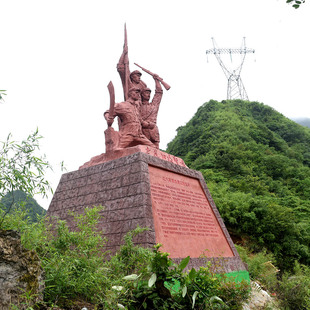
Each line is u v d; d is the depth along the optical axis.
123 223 6.45
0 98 3.06
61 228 3.96
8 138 3.27
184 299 3.99
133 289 3.76
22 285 2.81
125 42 9.63
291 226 16.09
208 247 7.53
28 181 3.30
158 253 3.79
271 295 8.33
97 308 3.41
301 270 12.54
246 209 16.73
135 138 8.55
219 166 28.05
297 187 27.50
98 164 7.92
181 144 39.97
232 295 5.62
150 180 7.09
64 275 3.31
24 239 3.34
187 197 8.05
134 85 9.45
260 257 10.98
